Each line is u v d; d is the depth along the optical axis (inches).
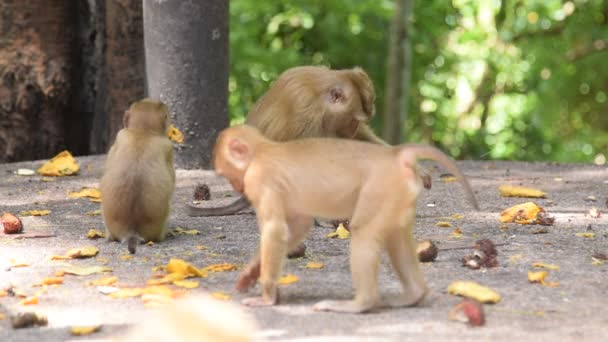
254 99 1253.1
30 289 407.8
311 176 369.7
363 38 1248.2
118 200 490.0
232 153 379.6
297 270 439.5
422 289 379.2
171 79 708.0
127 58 787.4
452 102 1365.7
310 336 340.2
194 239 507.2
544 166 761.6
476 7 1334.9
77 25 820.6
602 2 1421.0
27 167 731.4
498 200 615.8
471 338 339.6
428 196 628.7
